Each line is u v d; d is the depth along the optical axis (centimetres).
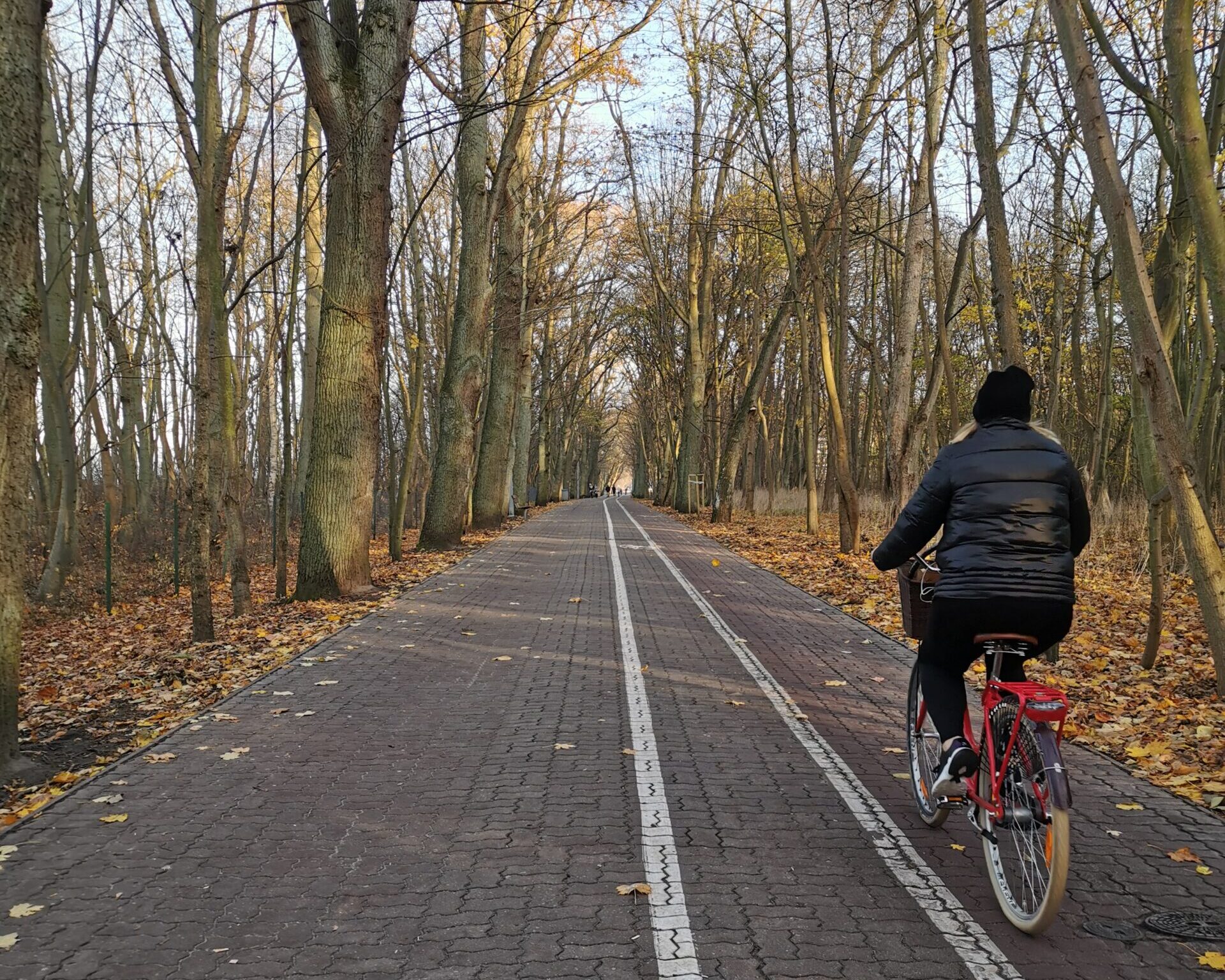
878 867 430
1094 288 1653
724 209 3000
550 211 2983
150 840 464
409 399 2391
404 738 648
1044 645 405
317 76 1283
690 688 798
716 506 3262
